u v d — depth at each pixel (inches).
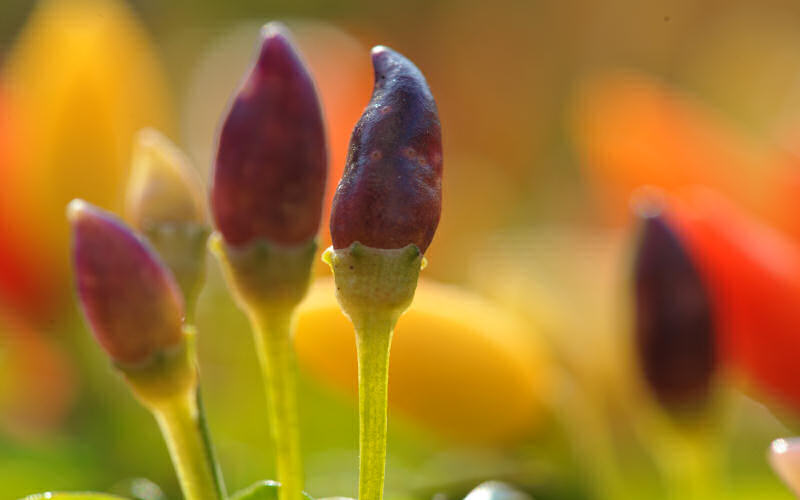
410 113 11.8
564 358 16.0
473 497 13.1
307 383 19.3
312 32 27.2
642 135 17.1
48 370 18.4
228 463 17.6
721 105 29.7
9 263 18.5
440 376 14.7
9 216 18.5
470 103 34.7
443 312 14.8
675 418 14.4
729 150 16.8
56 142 18.5
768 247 14.8
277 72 12.3
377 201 11.7
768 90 29.3
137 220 13.3
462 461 15.0
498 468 14.9
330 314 14.8
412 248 11.7
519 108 34.4
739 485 18.3
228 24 32.7
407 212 11.7
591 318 16.1
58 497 12.3
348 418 19.3
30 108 18.6
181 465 12.4
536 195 29.8
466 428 14.8
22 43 18.9
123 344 12.2
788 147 17.0
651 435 14.8
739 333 14.8
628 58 37.0
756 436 18.4
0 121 18.6
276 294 12.3
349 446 19.3
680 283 14.2
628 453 16.0
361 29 35.5
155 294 12.2
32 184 18.5
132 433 17.6
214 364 20.8
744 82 29.7
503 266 16.7
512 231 24.2
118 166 18.8
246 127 12.3
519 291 16.2
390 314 11.7
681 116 17.3
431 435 14.9
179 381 12.3
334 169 17.1
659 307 14.3
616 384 15.9
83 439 17.8
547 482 14.9
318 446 19.3
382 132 11.7
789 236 16.3
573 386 15.3
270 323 12.4
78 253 12.1
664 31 37.0
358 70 18.6
